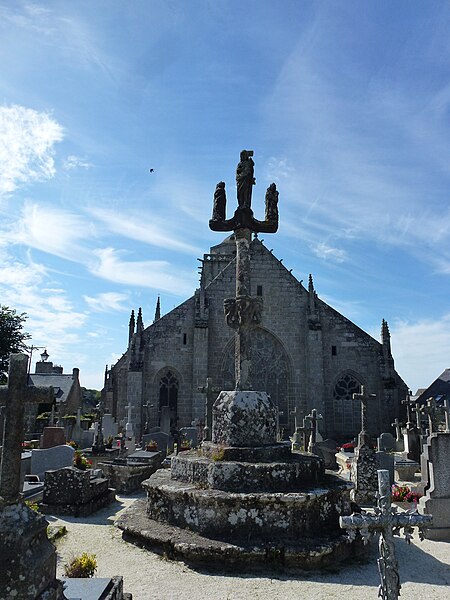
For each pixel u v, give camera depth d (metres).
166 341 36.44
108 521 11.89
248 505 8.37
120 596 6.06
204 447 10.35
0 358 44.53
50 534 10.02
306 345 37.12
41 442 22.70
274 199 12.06
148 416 35.12
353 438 36.03
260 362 37.19
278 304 37.78
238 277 11.23
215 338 36.69
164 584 7.16
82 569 6.96
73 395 48.94
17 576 4.19
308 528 8.53
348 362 37.34
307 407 36.22
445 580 7.90
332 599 6.73
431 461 11.09
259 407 10.11
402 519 5.41
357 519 5.37
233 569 7.75
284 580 7.36
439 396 36.75
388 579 5.29
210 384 19.20
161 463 20.17
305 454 10.91
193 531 8.58
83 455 22.30
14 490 4.56
